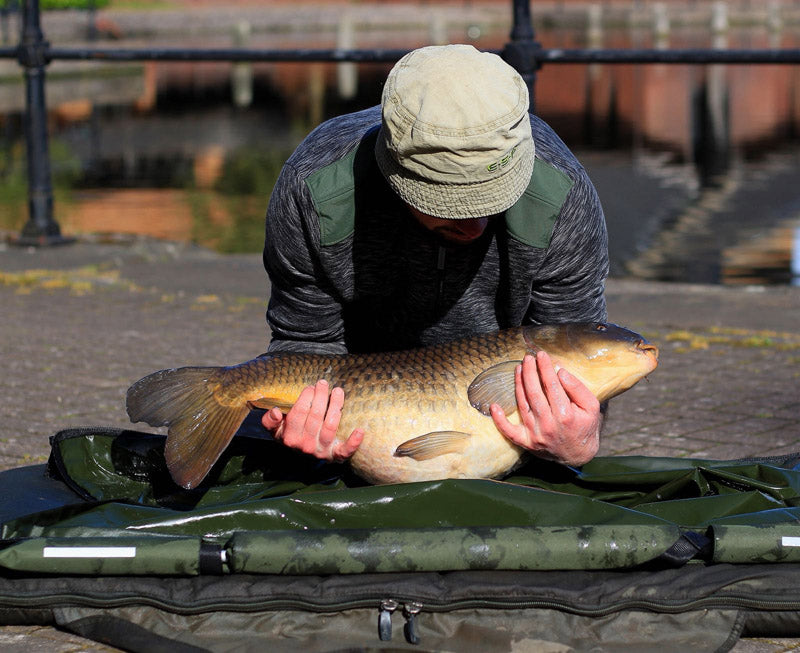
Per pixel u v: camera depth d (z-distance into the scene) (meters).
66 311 8.58
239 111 26.38
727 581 3.29
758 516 3.50
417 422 3.55
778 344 7.59
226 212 14.23
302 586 3.27
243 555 3.26
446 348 3.66
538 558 3.28
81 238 11.62
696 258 11.71
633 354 3.61
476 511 3.50
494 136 3.13
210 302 8.96
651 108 27.58
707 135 22.17
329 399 3.57
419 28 60.44
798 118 25.08
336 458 3.63
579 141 21.31
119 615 3.32
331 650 3.22
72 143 20.94
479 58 3.24
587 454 3.62
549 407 3.51
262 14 57.25
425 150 3.15
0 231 11.70
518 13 8.46
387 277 3.77
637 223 13.72
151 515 3.60
